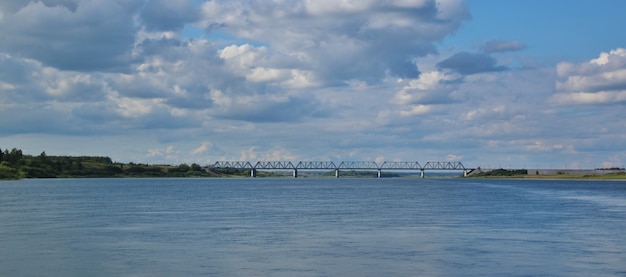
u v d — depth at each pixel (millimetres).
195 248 43812
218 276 33688
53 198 124375
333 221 66438
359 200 120500
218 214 77375
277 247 44406
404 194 157125
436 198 130125
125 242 47156
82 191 170875
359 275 33969
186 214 77062
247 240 48594
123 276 33688
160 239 49094
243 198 129250
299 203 107375
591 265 36656
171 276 33656
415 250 42812
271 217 72062
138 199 121500
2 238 49656
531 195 147750
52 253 41438
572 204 102875
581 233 53125
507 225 60906
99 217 71500
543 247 44062
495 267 36156
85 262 37844
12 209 86500
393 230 56156
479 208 90562
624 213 78750
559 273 34281
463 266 36469
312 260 38656
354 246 45000
